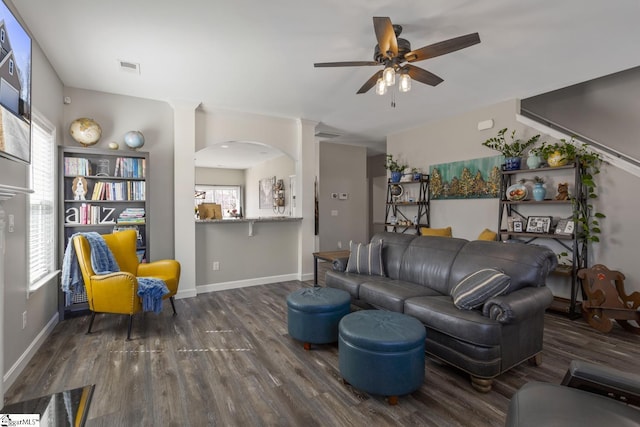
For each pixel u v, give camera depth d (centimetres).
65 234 357
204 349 273
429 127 548
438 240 330
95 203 387
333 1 224
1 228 173
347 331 209
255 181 1055
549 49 294
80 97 379
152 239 420
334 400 202
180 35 268
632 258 342
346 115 500
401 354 194
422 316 245
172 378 227
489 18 246
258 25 254
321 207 723
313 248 542
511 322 209
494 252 276
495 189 450
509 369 233
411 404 198
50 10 232
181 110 429
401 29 257
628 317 309
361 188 780
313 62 317
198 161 978
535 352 240
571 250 381
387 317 229
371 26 256
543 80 366
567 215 388
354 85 376
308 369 241
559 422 110
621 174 349
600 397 125
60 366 243
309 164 533
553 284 401
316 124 535
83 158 371
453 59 313
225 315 359
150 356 260
